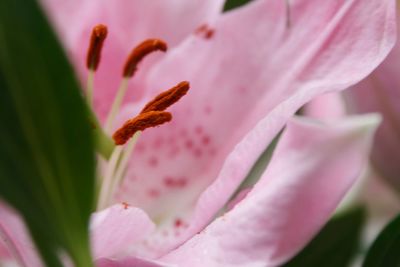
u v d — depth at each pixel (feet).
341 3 1.52
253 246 1.40
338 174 1.40
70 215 1.23
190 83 1.66
